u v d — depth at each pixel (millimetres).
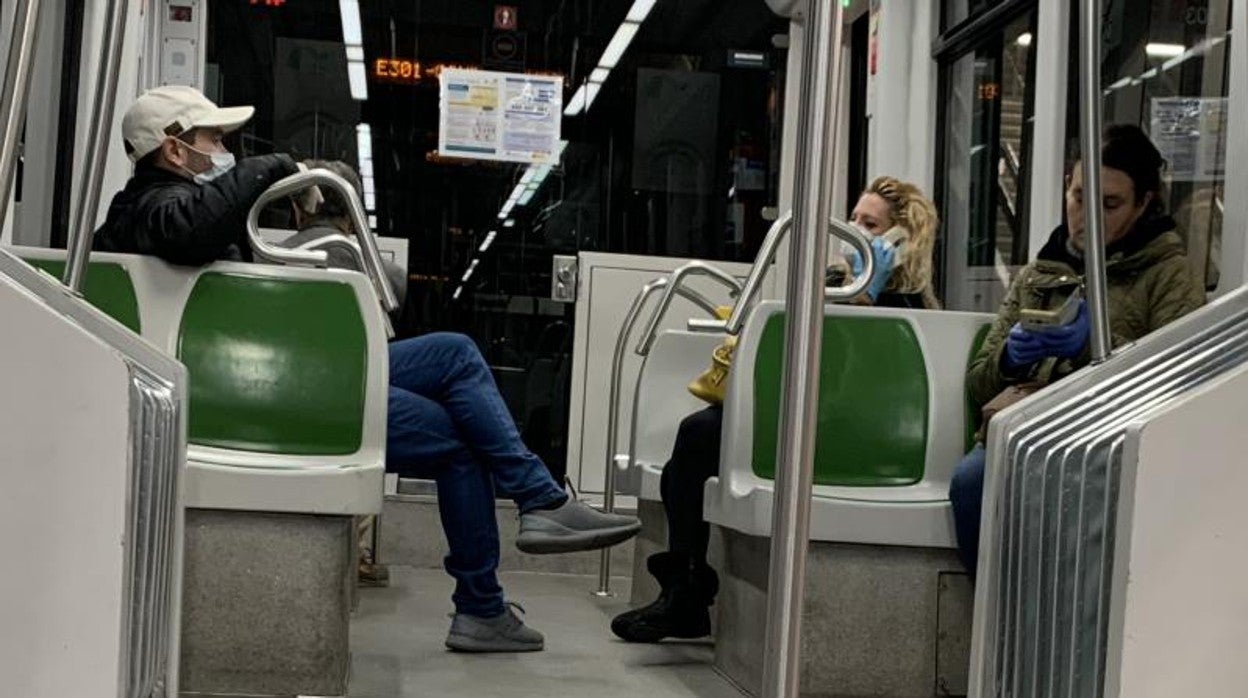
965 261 5406
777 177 6094
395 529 5484
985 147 5258
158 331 2973
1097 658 1490
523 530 3387
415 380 3396
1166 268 2969
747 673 3156
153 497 1717
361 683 3088
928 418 3217
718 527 3701
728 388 3266
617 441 5906
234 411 2977
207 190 2924
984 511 1803
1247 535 1417
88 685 1451
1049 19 4520
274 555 2785
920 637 2957
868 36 5922
